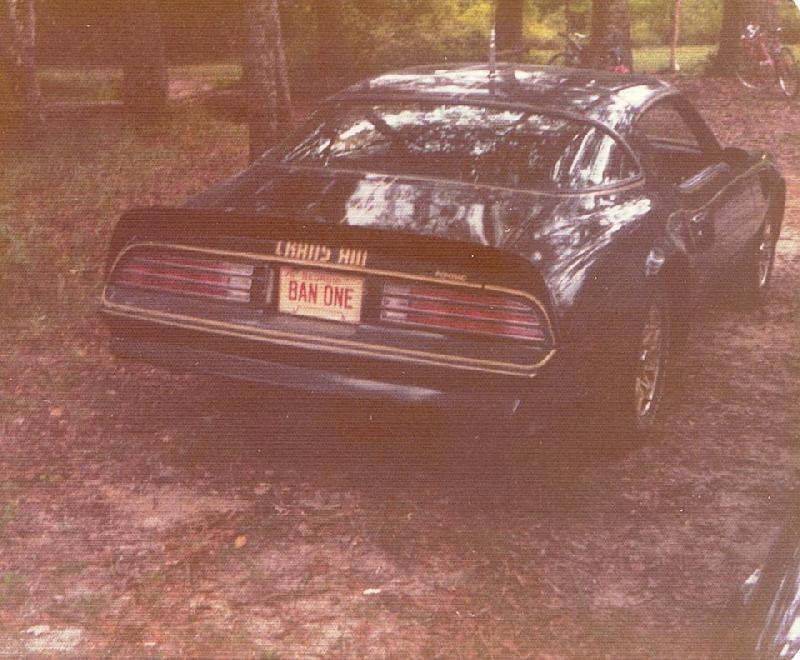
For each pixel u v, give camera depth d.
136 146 13.59
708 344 6.88
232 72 31.59
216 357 4.61
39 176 11.31
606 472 5.03
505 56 28.69
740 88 21.08
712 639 3.38
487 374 4.23
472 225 4.54
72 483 4.72
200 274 4.63
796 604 2.57
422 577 4.07
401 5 34.34
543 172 4.89
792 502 4.79
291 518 4.48
